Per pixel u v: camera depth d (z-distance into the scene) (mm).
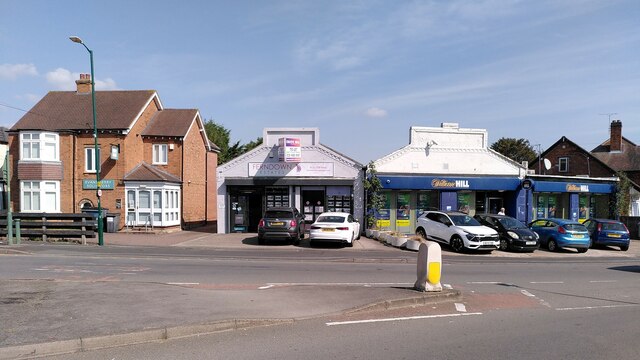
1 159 34531
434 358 5551
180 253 17281
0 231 21000
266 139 25109
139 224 26125
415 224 26078
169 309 7359
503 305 8883
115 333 6020
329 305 8078
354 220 21625
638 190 38125
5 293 8383
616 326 7270
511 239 20438
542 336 6613
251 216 25531
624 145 45469
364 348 5914
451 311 8203
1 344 5523
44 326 6293
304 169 25031
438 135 26391
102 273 11742
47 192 26516
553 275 13422
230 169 25219
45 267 12680
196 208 31516
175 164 28781
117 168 26672
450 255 18531
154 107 30797
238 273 12250
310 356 5566
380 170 25609
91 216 21000
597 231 22891
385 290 9375
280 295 8781
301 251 18641
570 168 43594
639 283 12047
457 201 26641
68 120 27547
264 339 6266
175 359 5410
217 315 7082
